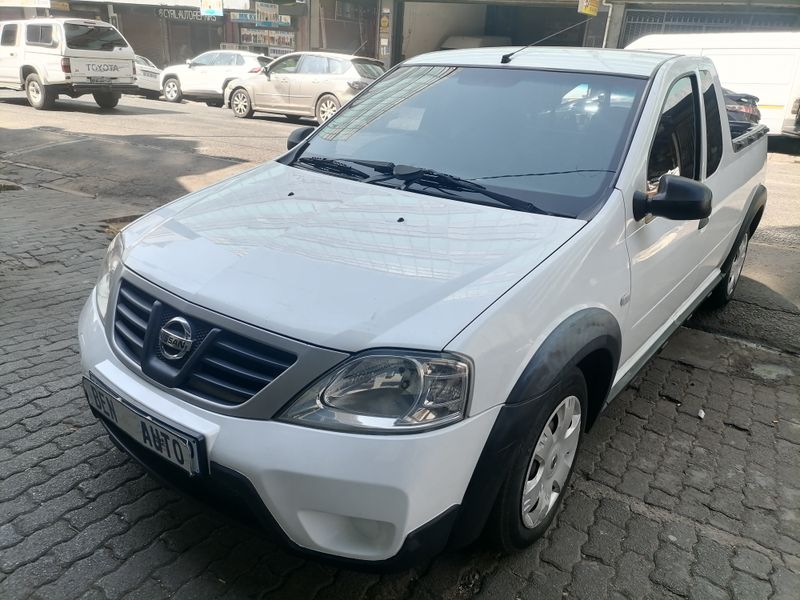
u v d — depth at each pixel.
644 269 2.80
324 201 2.66
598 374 2.63
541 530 2.50
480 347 1.91
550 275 2.18
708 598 2.37
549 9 26.98
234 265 2.17
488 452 2.00
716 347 4.53
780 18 18.80
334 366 1.86
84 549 2.37
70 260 5.36
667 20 20.12
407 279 2.07
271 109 15.22
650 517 2.77
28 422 3.08
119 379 2.18
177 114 15.38
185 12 25.84
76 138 10.73
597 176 2.68
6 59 14.64
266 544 2.46
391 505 1.83
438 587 2.33
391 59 25.69
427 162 2.95
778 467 3.20
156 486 2.71
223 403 1.96
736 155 4.13
